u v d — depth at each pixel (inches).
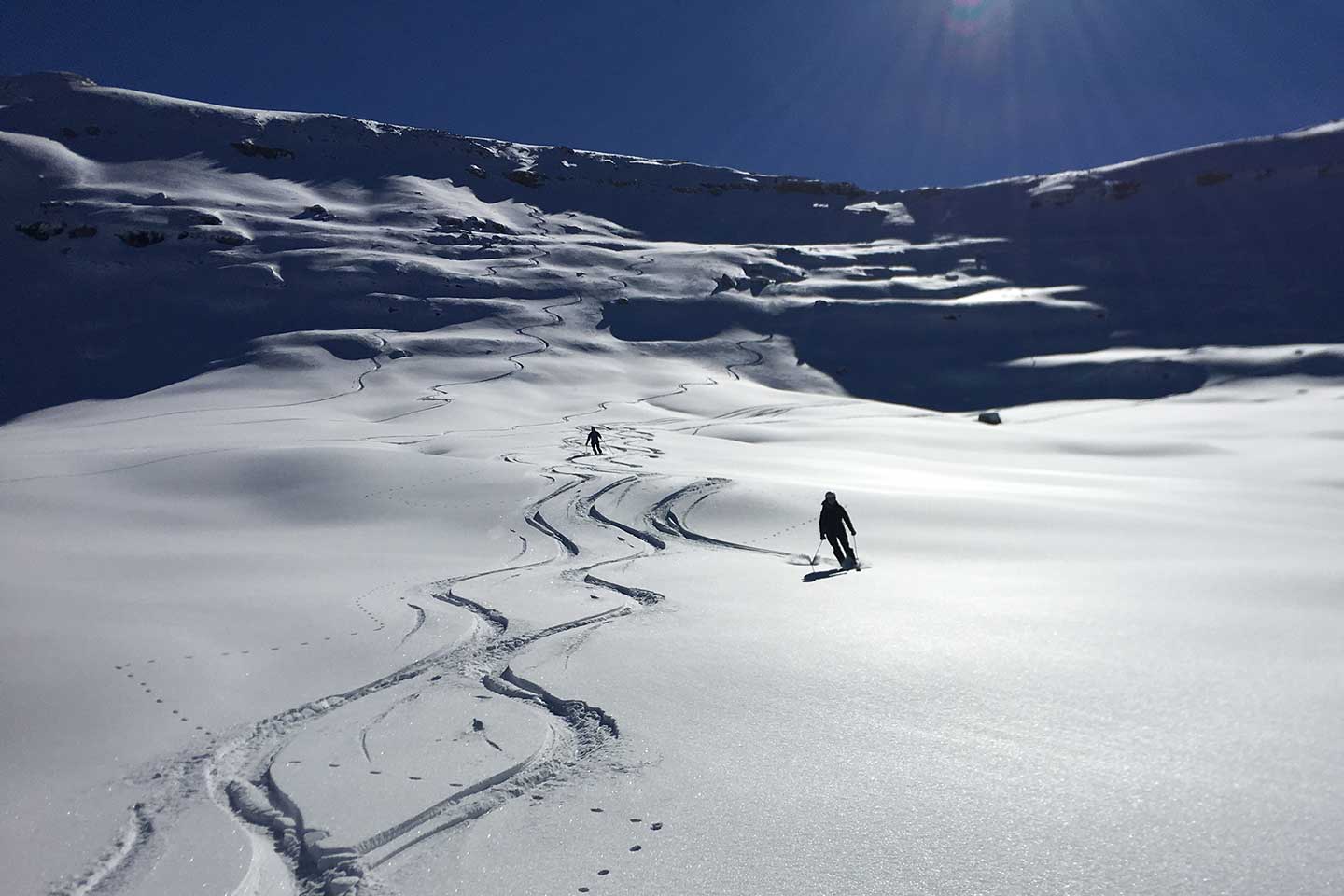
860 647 319.0
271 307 4269.2
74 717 265.0
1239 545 606.2
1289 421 2329.0
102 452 1088.2
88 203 5428.2
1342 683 258.8
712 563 534.6
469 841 182.4
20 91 7775.6
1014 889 151.2
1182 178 7504.9
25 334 3855.8
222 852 186.5
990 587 438.3
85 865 182.5
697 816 187.5
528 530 680.4
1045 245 6673.2
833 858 166.1
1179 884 149.7
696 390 3444.9
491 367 3528.5
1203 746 212.5
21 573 474.9
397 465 935.7
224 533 681.0
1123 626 343.3
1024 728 230.7
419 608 409.7
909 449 1705.2
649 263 5984.3
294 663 323.9
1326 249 5762.8
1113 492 1016.2
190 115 7741.1
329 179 7372.1
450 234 6043.3
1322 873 150.1
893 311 5201.8
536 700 275.7
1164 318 4970.5
